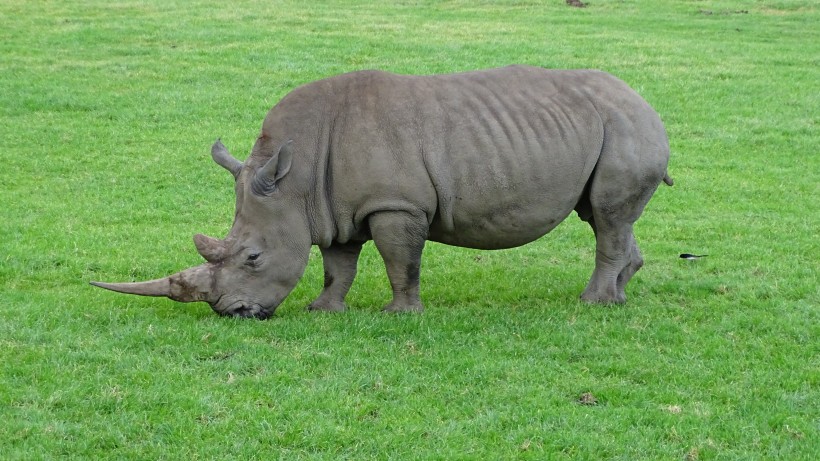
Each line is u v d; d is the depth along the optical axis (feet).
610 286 42.83
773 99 81.92
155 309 40.32
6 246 48.60
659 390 34.17
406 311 40.42
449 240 40.81
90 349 35.73
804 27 110.22
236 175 39.45
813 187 63.67
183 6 112.57
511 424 31.45
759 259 50.34
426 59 90.02
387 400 32.86
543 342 38.06
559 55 92.53
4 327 37.55
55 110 75.20
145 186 60.90
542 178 39.40
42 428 30.09
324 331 38.22
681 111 78.79
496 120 39.11
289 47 93.66
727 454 29.89
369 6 117.50
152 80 83.15
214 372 34.35
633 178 40.27
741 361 36.63
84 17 105.19
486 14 114.01
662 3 122.83
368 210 38.42
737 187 63.41
